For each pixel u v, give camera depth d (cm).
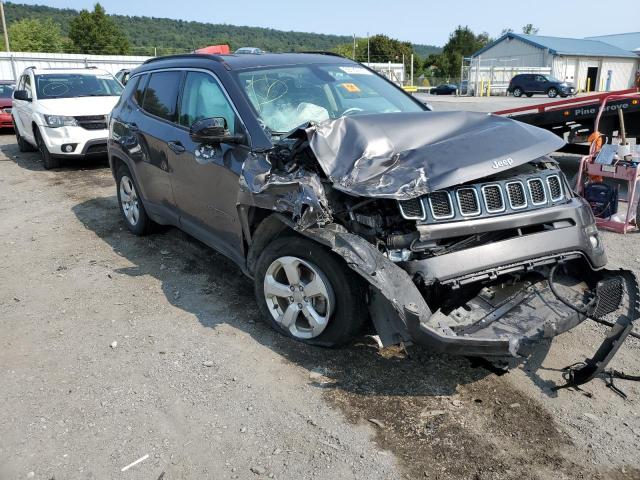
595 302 339
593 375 317
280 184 350
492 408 322
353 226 335
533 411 319
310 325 367
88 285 509
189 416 320
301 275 371
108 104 1085
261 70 464
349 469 279
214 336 407
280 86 453
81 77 1184
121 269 544
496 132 363
